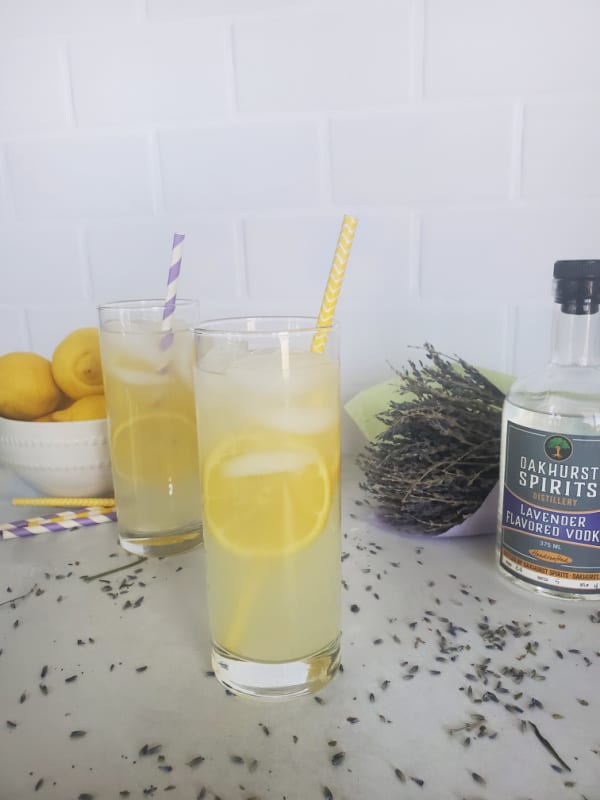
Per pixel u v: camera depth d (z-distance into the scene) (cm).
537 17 44
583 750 23
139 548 38
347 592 33
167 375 36
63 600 33
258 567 25
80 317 55
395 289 50
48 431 42
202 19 48
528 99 45
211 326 28
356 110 47
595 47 43
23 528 41
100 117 51
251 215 50
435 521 40
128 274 53
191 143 50
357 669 27
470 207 47
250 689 25
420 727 24
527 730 24
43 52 50
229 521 25
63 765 22
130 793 21
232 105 49
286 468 24
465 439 38
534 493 32
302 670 25
